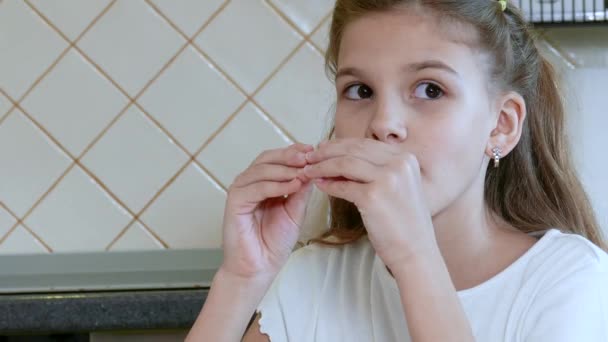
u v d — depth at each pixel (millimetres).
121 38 1640
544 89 1158
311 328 1107
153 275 1510
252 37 1635
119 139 1644
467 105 996
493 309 1034
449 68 983
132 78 1642
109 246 1646
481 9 1031
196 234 1642
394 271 929
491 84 1037
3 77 1645
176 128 1642
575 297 1004
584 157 1574
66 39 1644
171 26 1638
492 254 1065
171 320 1399
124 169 1645
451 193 986
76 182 1648
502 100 1052
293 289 1128
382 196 916
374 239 930
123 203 1647
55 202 1650
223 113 1640
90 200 1647
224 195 1640
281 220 1054
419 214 925
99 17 1640
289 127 1635
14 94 1646
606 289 1015
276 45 1635
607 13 1504
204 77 1638
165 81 1640
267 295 1128
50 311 1403
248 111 1637
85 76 1644
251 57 1636
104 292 1429
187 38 1638
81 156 1647
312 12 1631
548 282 1024
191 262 1577
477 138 1013
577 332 979
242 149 1640
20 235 1653
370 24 1002
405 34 986
